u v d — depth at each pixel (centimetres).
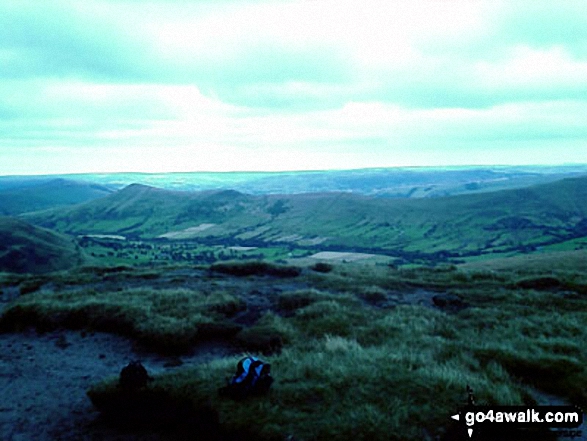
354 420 745
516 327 1634
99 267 3011
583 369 1132
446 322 1723
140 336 1434
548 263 4788
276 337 1441
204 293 2069
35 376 1168
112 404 918
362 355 1123
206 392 891
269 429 733
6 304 2033
